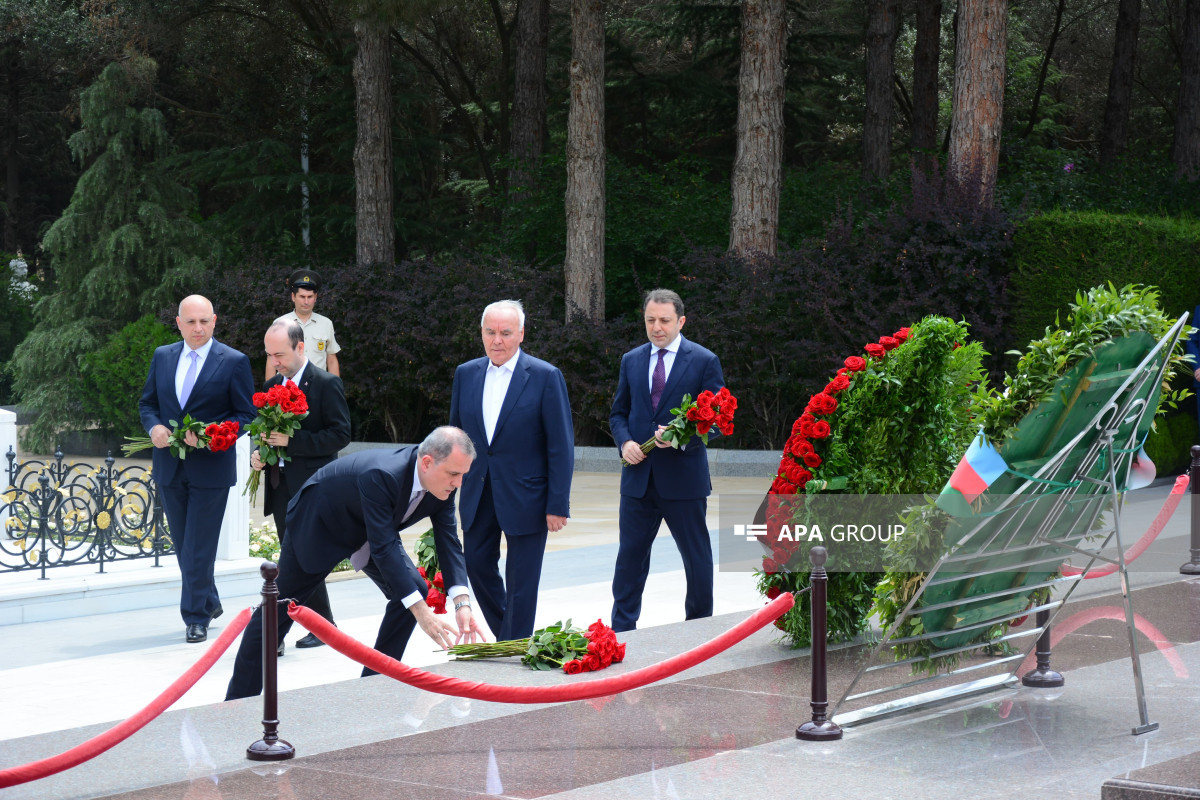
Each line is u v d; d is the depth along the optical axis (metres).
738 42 27.72
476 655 6.05
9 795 4.15
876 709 5.05
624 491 7.08
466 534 6.73
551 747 4.66
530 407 6.57
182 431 7.39
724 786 4.18
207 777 4.32
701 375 7.03
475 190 31.64
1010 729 4.86
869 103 25.08
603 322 18.81
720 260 17.38
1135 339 4.40
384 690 5.54
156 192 24.41
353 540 5.66
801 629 6.11
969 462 4.42
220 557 9.31
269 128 30.34
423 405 20.48
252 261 22.00
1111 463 4.73
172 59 31.08
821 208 20.20
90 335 23.36
